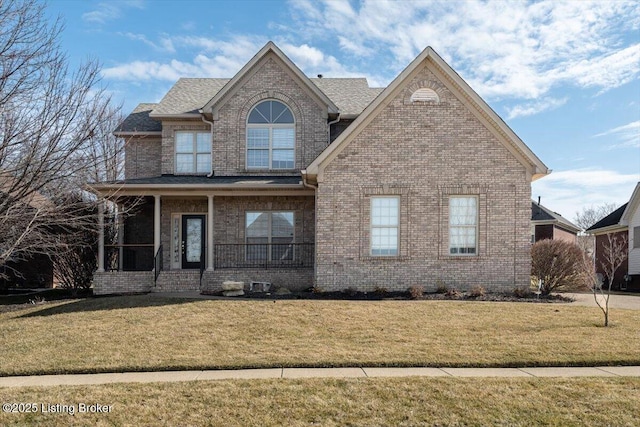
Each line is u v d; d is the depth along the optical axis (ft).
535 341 28.71
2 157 40.98
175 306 39.45
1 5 39.32
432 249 48.91
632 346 27.53
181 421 17.30
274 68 60.85
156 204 54.08
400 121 49.37
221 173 60.23
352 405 18.62
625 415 17.65
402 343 28.40
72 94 48.78
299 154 60.29
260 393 19.94
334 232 48.80
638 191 79.51
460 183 49.21
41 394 20.02
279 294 46.96
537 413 17.84
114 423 17.17
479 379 21.80
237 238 59.31
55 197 46.75
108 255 62.39
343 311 37.47
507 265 48.96
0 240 45.27
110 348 27.61
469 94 48.67
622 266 85.20
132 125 66.08
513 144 49.06
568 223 121.39
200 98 66.13
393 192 49.03
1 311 41.78
